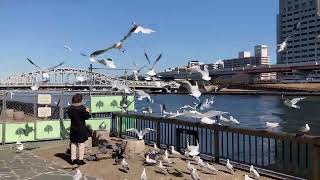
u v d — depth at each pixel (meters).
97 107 17.72
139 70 12.05
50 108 17.97
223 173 10.41
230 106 61.31
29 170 11.24
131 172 10.66
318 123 37.19
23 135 16.70
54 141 16.89
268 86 76.69
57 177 10.41
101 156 12.55
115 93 19.28
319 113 49.50
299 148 10.98
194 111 10.50
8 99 23.44
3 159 12.88
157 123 14.26
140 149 12.62
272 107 59.75
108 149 13.55
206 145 12.73
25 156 13.40
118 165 11.37
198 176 9.68
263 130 10.11
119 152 12.59
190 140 13.62
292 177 9.80
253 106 61.19
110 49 9.60
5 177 10.41
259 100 75.19
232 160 11.77
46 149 14.68
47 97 17.97
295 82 79.00
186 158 12.10
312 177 8.77
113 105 18.02
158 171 10.67
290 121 38.97
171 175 10.27
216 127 11.56
